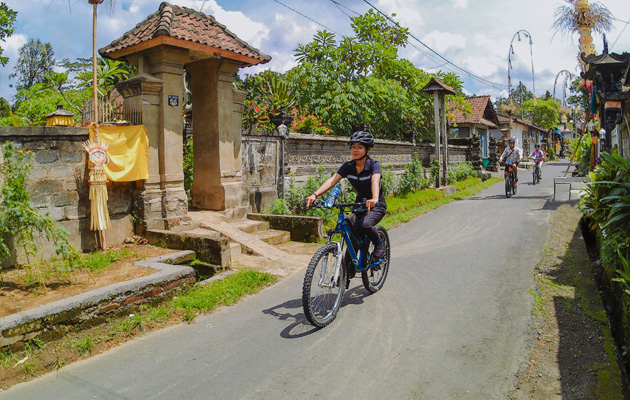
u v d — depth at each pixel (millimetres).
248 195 9703
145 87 7523
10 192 5258
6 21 15820
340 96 14336
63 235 5426
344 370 3660
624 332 3908
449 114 21297
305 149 11250
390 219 10984
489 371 3594
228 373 3668
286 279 6301
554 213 10945
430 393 3299
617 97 9867
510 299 5168
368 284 5355
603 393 3164
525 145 44094
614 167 6293
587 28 12812
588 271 6012
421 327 4465
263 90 13383
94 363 3930
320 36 15844
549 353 3863
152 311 4957
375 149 14148
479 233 9047
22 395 3441
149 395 3381
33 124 8734
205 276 6523
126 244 7363
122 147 7148
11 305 4562
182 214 7992
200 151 9164
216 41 8211
